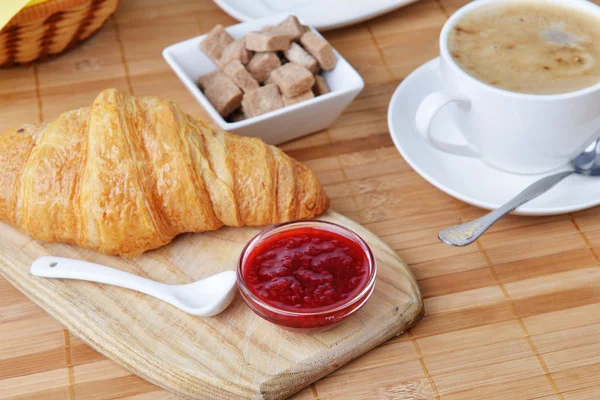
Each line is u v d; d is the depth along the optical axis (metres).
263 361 0.60
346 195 0.69
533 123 0.64
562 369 0.60
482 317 0.63
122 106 0.64
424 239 0.67
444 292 0.64
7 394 0.60
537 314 0.63
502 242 0.66
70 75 0.77
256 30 0.75
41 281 0.64
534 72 0.65
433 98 0.65
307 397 0.60
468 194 0.66
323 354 0.60
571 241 0.66
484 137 0.66
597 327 0.62
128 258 0.65
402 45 0.79
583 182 0.67
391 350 0.61
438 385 0.60
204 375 0.59
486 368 0.60
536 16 0.68
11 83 0.76
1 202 0.65
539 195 0.66
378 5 0.80
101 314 0.62
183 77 0.71
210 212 0.64
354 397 0.60
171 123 0.64
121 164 0.63
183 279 0.64
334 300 0.60
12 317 0.63
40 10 0.71
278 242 0.62
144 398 0.60
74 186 0.63
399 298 0.62
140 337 0.61
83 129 0.65
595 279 0.64
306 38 0.73
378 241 0.65
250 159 0.65
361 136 0.73
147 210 0.63
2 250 0.65
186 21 0.82
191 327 0.61
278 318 0.59
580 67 0.65
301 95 0.71
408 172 0.70
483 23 0.68
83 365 0.61
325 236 0.63
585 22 0.67
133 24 0.81
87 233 0.64
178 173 0.63
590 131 0.65
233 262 0.65
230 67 0.71
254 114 0.70
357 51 0.79
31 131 0.66
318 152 0.72
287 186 0.65
